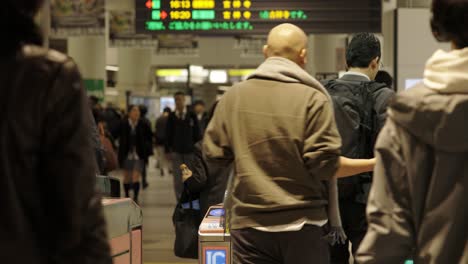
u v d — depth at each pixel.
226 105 5.18
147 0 14.96
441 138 3.41
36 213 2.77
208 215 6.77
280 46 5.19
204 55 43.19
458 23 3.51
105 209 5.62
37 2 2.86
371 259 3.56
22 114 2.72
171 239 13.09
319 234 5.00
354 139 5.80
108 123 19.12
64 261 2.79
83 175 2.80
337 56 20.80
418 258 3.54
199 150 8.65
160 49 25.23
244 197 4.97
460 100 3.38
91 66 31.17
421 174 3.49
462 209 3.44
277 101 5.00
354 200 5.76
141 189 23.06
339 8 14.76
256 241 4.96
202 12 14.91
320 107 4.93
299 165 4.91
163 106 43.53
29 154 2.74
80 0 17.48
